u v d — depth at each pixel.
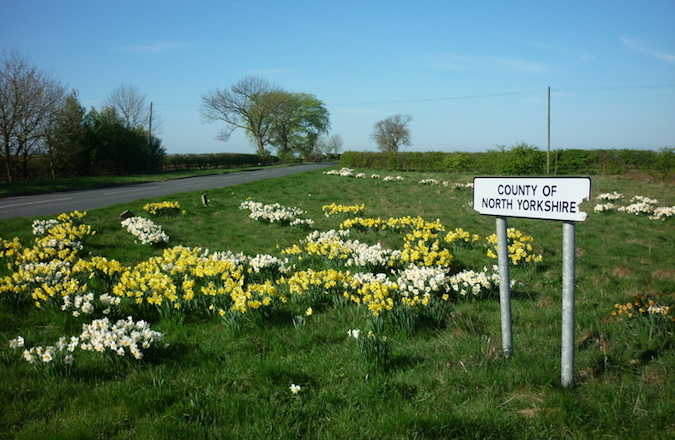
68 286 5.83
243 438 3.14
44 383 3.85
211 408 3.49
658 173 30.78
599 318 5.87
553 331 5.41
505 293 4.29
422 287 6.26
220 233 12.29
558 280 8.38
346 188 27.14
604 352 4.45
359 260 8.13
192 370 4.22
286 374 4.09
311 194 23.09
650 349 4.53
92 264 6.91
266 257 8.21
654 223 15.16
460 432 3.14
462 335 5.19
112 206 15.45
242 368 4.27
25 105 30.00
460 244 10.89
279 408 3.51
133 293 5.91
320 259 9.20
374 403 3.62
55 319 5.41
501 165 37.81
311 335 5.18
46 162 34.31
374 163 52.59
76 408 3.50
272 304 5.68
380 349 4.31
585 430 3.13
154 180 34.66
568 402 3.39
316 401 3.66
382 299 5.52
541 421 3.23
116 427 3.26
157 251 9.84
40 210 14.98
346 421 3.35
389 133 102.62
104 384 3.89
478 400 3.57
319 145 97.75
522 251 9.16
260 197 20.69
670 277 8.34
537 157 37.22
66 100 34.06
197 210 15.65
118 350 4.16
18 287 5.64
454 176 32.91
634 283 7.86
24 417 3.37
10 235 10.00
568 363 3.67
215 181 32.66
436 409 3.45
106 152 39.53
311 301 6.20
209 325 5.52
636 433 3.07
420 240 10.55
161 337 4.55
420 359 4.46
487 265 9.41
